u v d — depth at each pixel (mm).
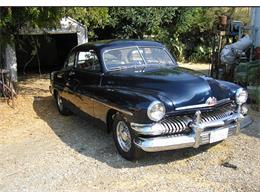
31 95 9859
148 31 18625
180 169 4895
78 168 5000
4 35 9812
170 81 5195
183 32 20703
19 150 5816
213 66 12078
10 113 7988
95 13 11234
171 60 6539
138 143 4801
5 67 10453
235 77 9828
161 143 4699
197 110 4969
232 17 20000
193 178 4609
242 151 5473
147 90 5191
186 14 19969
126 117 4961
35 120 7566
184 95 4961
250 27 12383
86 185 4492
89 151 5641
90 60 6383
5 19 8453
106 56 6113
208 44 20453
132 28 18031
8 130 6914
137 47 6336
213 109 5164
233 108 5480
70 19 13078
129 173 4797
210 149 5562
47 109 8430
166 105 4812
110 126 5766
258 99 8062
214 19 19781
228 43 13828
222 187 4336
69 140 6219
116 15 17406
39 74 15352
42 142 6172
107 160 5246
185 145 4805
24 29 11734
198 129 4812
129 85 5477
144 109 4656
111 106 5289
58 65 18500
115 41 6496
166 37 20094
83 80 6430
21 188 4461
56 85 7762
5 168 5102
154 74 5527
